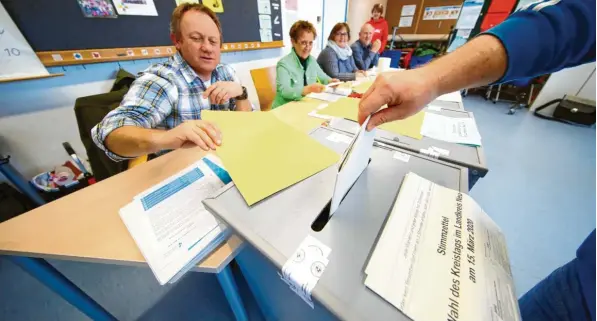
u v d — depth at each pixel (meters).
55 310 0.93
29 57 1.11
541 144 2.13
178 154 0.74
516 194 1.49
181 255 0.41
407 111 0.34
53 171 1.29
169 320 0.89
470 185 0.58
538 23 0.27
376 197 0.35
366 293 0.23
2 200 1.13
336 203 0.31
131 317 0.91
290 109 1.10
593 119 2.38
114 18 1.33
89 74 1.32
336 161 0.43
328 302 0.23
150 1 1.45
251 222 0.32
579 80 2.54
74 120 1.32
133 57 1.47
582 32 0.26
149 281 1.03
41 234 0.47
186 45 0.88
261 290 0.55
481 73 0.30
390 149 0.49
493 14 3.26
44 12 1.10
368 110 0.34
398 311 0.22
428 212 0.31
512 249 1.12
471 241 0.28
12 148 1.16
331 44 2.13
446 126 0.73
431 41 4.29
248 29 2.15
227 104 1.09
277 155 0.44
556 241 1.16
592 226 1.24
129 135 0.60
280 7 2.38
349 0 3.44
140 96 0.77
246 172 0.40
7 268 1.09
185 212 0.49
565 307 0.42
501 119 2.73
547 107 2.77
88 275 1.05
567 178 1.64
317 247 0.28
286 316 0.50
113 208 0.54
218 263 0.42
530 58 0.28
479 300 0.22
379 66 1.87
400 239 0.28
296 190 0.37
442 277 0.24
